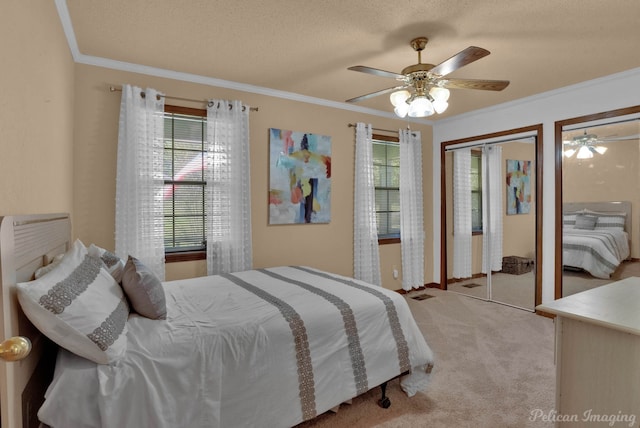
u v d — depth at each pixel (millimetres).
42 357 1361
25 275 1256
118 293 1664
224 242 3309
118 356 1355
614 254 3348
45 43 1744
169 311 1867
